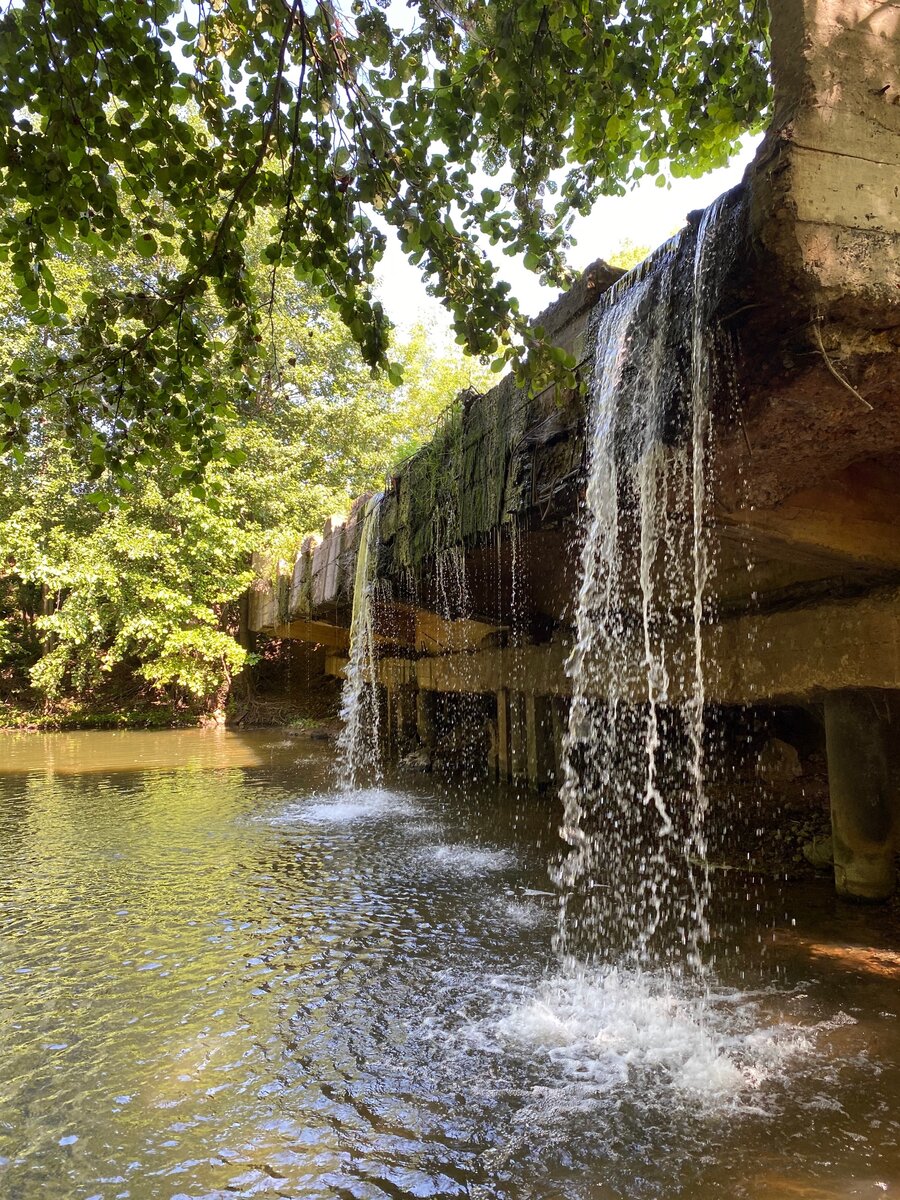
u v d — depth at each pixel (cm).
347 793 1145
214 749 1723
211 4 345
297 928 562
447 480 741
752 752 795
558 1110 327
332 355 2255
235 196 337
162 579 1964
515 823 904
